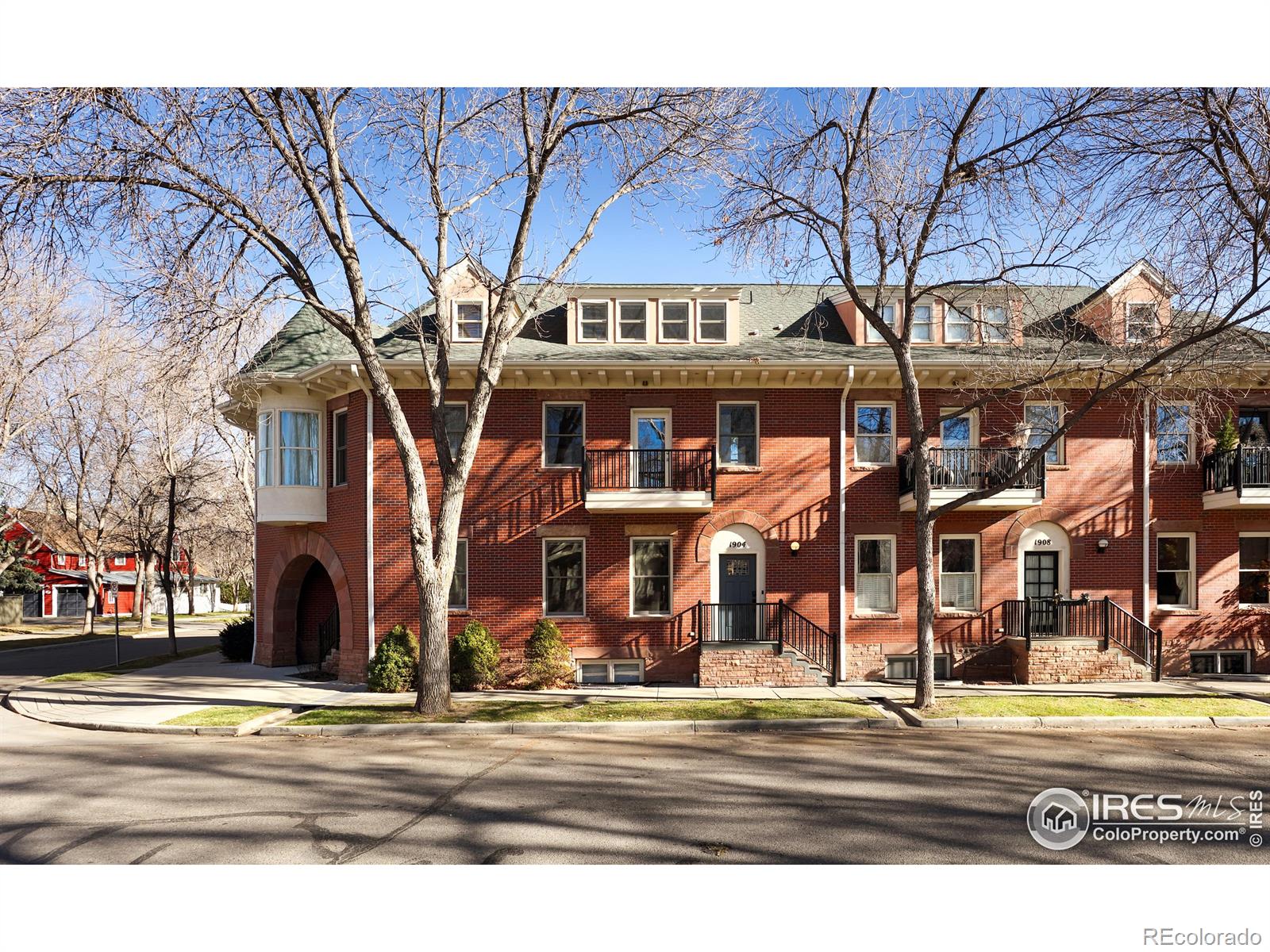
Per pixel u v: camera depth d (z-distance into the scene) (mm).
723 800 8070
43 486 34250
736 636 16906
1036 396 16984
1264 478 16344
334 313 12430
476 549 16875
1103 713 12711
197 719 12695
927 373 16766
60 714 13438
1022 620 16781
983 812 7695
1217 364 14633
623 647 16797
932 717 12531
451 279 17609
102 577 48844
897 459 17188
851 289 13641
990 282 14109
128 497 32875
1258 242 11586
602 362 16156
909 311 13453
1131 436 17297
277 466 17859
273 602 20062
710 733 11953
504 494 16969
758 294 20469
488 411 17047
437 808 7738
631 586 16984
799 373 16797
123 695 15375
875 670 16781
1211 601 17203
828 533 17062
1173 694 14469
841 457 17094
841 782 8797
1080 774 9234
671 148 13273
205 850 6547
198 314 11938
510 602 16828
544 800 8023
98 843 6730
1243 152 11633
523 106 13172
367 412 16984
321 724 12188
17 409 28188
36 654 26750
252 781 8859
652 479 16875
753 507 17047
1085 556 17109
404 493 16922
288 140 12633
